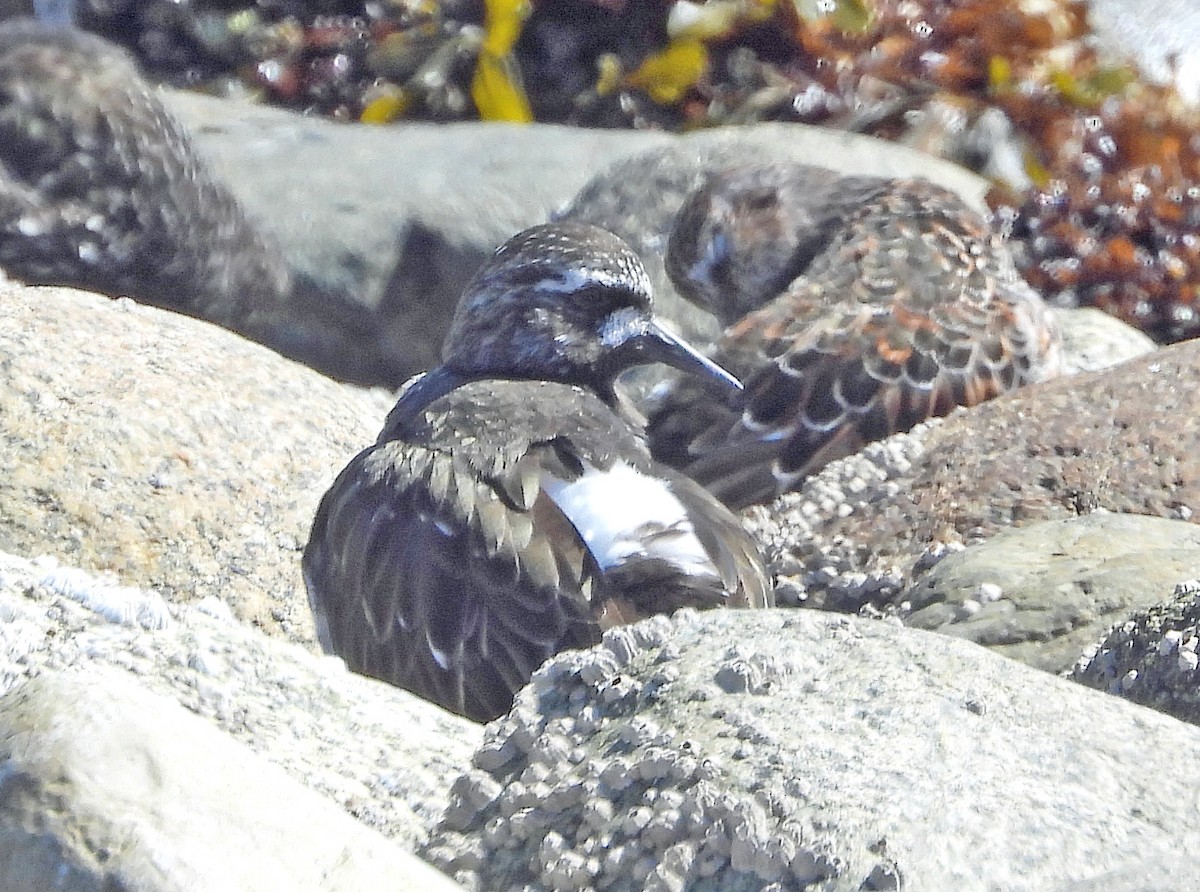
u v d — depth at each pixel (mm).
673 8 20312
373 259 16453
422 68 20672
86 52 15227
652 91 20250
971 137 19531
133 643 7145
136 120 15016
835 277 13555
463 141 17828
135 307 11539
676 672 6344
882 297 13344
